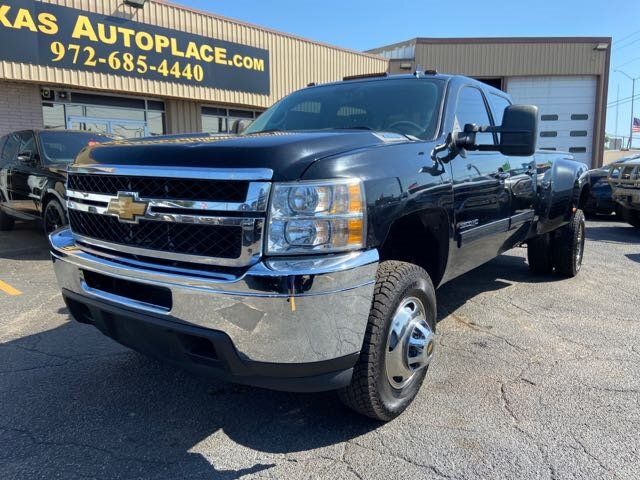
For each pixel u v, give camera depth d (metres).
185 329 2.34
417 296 2.95
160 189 2.44
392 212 2.57
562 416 2.98
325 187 2.26
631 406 3.10
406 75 4.12
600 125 21.61
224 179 2.24
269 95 16.11
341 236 2.29
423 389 3.30
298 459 2.59
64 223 6.95
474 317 4.77
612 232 10.58
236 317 2.22
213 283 2.24
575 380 3.45
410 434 2.79
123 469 2.51
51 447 2.69
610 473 2.45
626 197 10.16
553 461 2.55
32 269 6.63
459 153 3.48
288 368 2.27
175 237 2.40
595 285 5.97
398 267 2.82
